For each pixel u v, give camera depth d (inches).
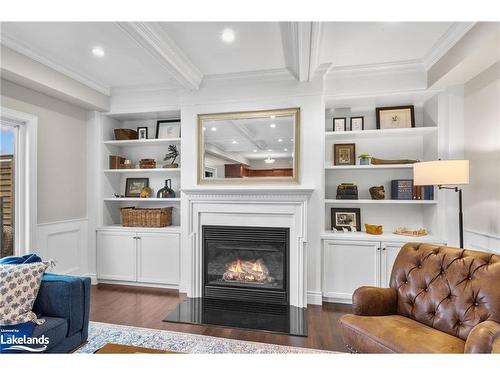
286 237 121.9
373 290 76.3
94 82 136.9
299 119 124.0
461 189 106.3
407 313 74.4
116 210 162.9
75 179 143.5
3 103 108.6
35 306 77.4
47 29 92.0
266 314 111.3
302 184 123.7
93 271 149.3
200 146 134.4
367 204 137.0
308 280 122.5
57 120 132.6
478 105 100.1
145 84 141.3
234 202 126.3
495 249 90.0
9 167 116.0
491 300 60.8
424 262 75.9
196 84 128.9
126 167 157.6
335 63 116.8
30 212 118.3
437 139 116.2
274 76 125.6
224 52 106.7
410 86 117.0
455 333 64.1
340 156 137.3
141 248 144.5
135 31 85.9
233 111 130.4
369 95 120.7
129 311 114.3
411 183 125.3
